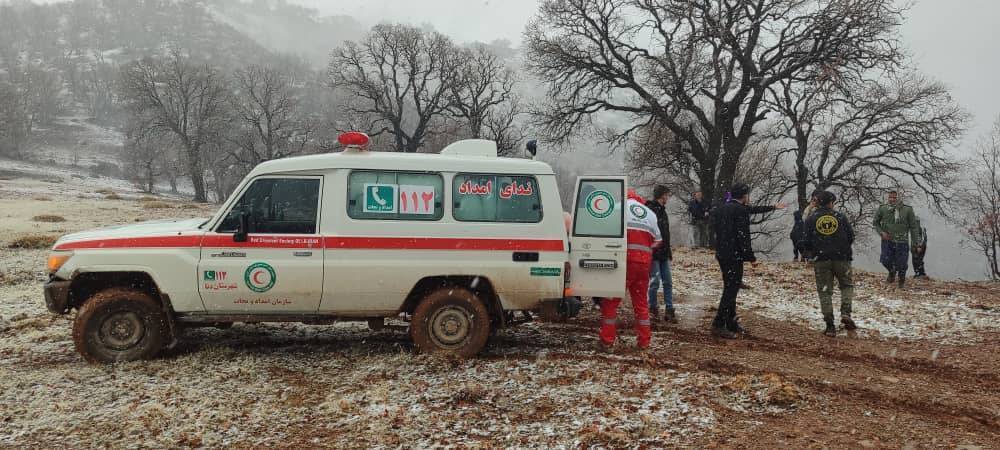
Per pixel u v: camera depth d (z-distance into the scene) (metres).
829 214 8.09
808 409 5.14
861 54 26.61
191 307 6.36
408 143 53.31
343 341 7.37
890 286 12.66
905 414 5.11
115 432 4.66
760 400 5.26
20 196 41.88
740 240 7.84
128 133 82.69
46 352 6.83
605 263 6.71
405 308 6.68
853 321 8.73
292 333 7.77
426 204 6.55
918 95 29.95
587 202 6.80
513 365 6.28
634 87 32.66
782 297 10.98
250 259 6.35
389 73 55.78
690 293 11.64
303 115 79.06
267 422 4.87
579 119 33.88
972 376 6.28
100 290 6.65
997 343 7.64
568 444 4.41
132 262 6.29
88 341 6.30
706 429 4.67
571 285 6.75
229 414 4.98
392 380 5.81
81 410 5.08
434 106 52.59
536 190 6.70
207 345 7.08
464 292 6.54
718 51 29.56
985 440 4.55
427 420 4.84
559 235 6.67
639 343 7.12
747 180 38.41
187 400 5.30
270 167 6.50
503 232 6.59
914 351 7.28
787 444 4.42
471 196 6.61
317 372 6.13
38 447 4.43
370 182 6.52
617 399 5.22
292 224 6.44
